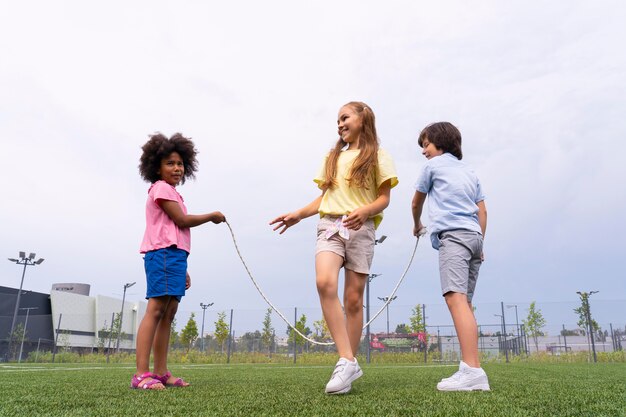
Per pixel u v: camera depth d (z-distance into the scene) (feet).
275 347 58.95
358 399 5.45
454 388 6.69
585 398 5.61
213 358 59.21
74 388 7.37
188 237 8.61
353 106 8.35
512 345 54.13
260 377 11.19
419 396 5.79
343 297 7.62
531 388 7.12
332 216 7.61
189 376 11.75
